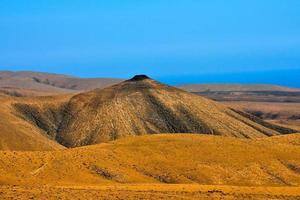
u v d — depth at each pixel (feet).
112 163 314.96
